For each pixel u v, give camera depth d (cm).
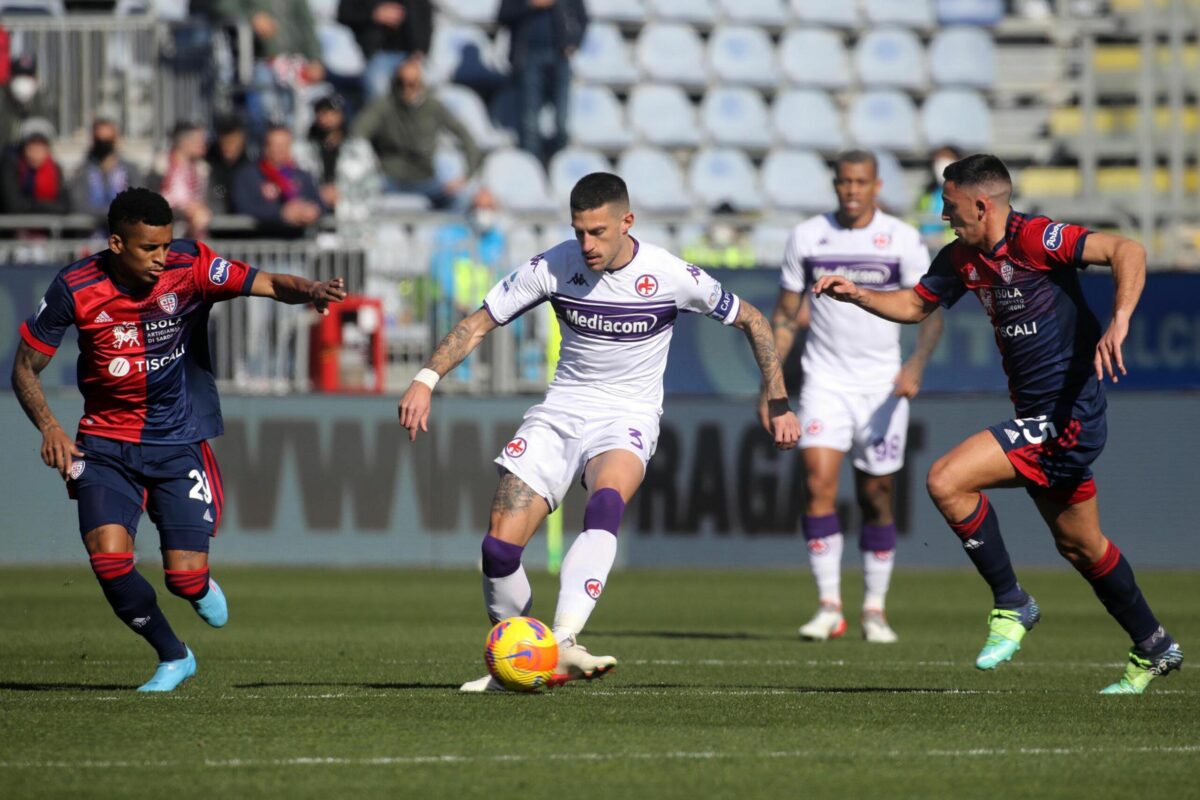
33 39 6569
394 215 6081
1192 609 4250
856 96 8244
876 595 3544
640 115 7962
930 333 3578
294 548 5438
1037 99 8444
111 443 2319
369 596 4512
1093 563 2339
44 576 5128
